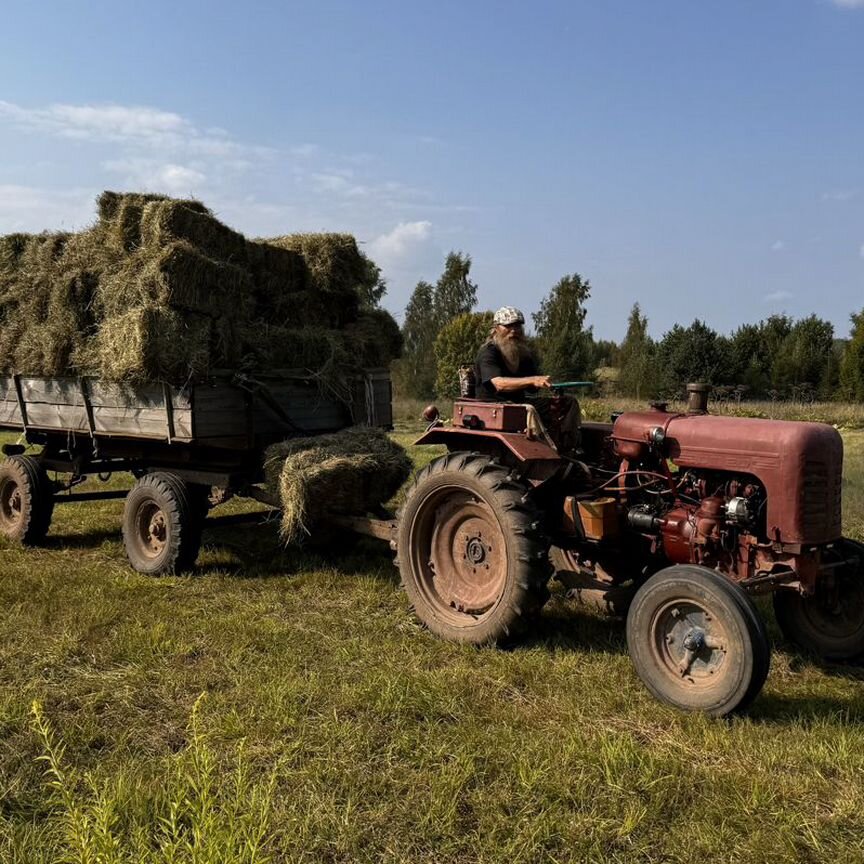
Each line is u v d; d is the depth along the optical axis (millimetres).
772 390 31484
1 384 7449
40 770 3258
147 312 5594
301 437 6246
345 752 3422
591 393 31406
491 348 5309
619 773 3240
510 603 4598
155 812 2844
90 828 2318
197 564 6539
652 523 4602
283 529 5828
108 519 8242
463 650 4664
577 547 5062
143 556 6355
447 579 5113
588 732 3674
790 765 3363
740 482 4367
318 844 2795
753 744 3521
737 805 3031
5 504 7477
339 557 6789
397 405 26844
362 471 5848
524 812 2984
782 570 4262
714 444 4406
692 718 3773
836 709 4012
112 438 6984
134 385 6062
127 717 3785
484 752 3406
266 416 6359
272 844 2795
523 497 4652
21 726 3611
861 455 12977
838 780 3266
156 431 6051
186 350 5688
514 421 4980
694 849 2793
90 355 6320
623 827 2877
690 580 3893
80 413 6680
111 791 2977
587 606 5570
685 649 3922
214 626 4961
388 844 2828
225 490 6621
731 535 4305
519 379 5035
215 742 3525
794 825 2924
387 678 4113
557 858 2768
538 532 4617
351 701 3871
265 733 3588
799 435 4145
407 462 6273
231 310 6098
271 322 6828
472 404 5188
